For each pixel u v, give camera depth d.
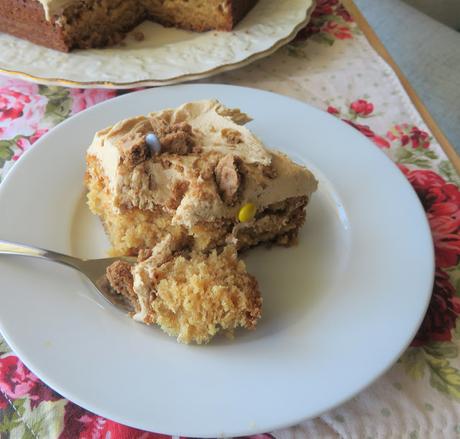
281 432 0.18
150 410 0.17
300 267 0.23
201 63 0.32
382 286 0.22
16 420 0.19
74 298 0.21
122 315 0.20
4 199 0.24
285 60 0.35
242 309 0.20
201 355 0.19
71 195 0.25
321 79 0.33
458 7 0.51
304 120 0.28
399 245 0.23
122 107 0.28
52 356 0.19
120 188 0.23
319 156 0.27
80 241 0.24
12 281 0.21
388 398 0.19
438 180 0.28
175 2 0.35
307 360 0.19
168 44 0.35
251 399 0.18
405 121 0.31
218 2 0.34
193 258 0.22
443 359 0.21
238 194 0.23
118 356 0.19
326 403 0.18
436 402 0.19
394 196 0.25
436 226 0.26
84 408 0.18
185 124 0.24
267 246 0.24
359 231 0.24
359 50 0.36
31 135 0.30
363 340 0.20
